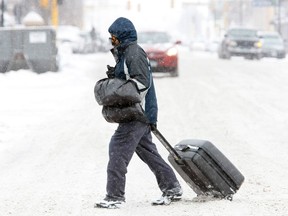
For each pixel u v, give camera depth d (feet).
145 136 47.26
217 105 114.21
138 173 60.95
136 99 45.27
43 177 59.67
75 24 524.93
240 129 88.84
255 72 190.29
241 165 64.69
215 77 172.96
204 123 93.71
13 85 147.13
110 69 46.75
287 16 531.50
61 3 245.24
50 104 117.39
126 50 45.57
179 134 84.17
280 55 299.38
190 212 44.52
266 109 109.50
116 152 46.37
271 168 63.05
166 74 183.52
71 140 81.00
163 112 105.09
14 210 46.57
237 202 47.47
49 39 171.73
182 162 46.73
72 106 115.14
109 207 46.42
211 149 47.03
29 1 377.50
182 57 309.22
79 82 158.40
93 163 66.69
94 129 89.61
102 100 45.80
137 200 49.70
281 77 172.86
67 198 50.29
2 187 55.31
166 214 44.21
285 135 84.17
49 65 172.14
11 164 66.74
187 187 54.85
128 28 45.57
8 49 171.01
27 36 171.73
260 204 46.73
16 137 83.87
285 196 50.39
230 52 272.10
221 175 47.24
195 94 131.13
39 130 89.04
